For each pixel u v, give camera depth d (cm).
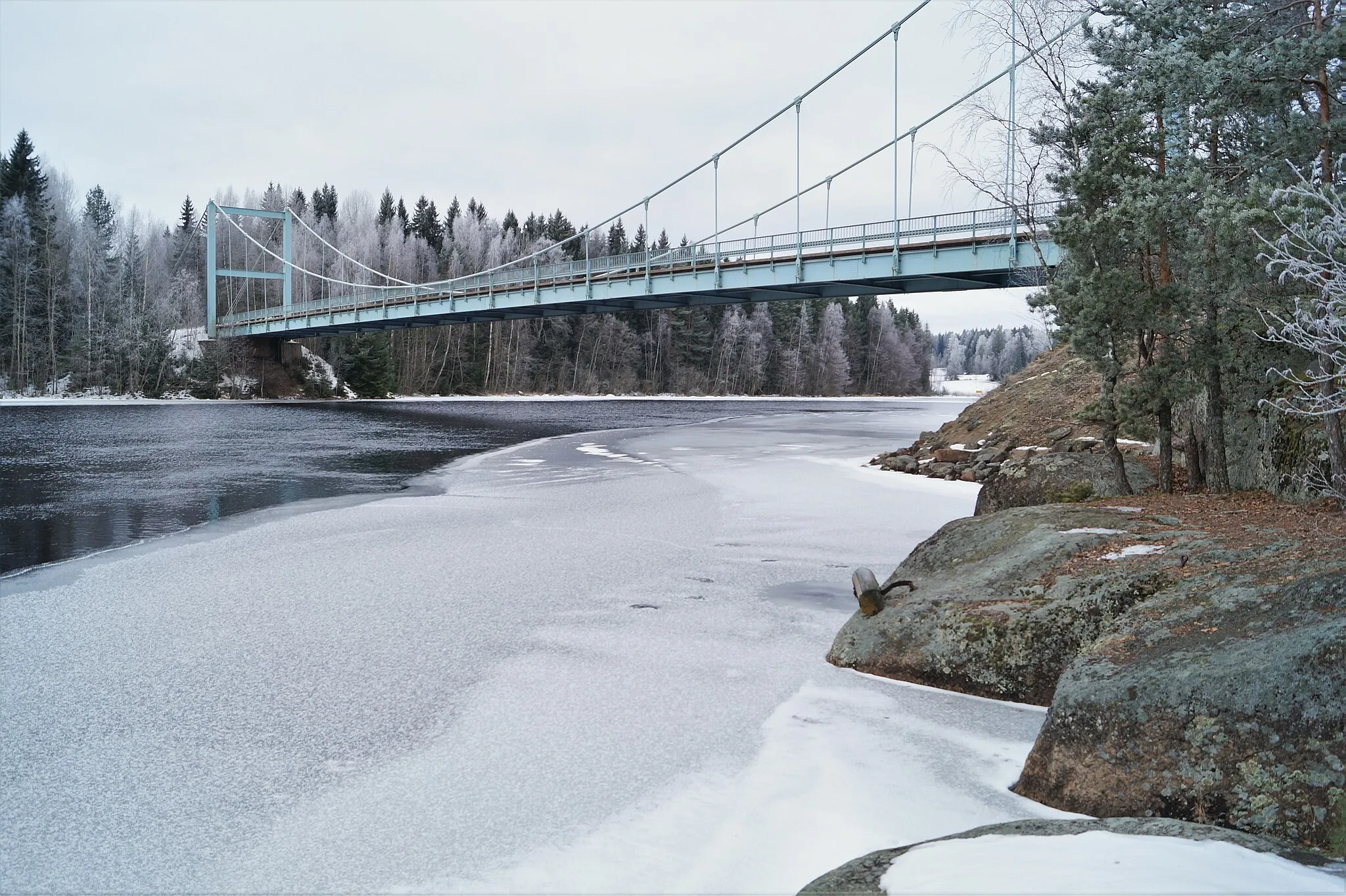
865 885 364
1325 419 912
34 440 3756
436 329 10012
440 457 3042
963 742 599
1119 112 1242
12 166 8362
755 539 1385
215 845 469
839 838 467
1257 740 452
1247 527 824
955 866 361
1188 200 1061
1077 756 500
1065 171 1557
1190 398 1273
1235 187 1123
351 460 2933
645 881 431
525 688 707
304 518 1625
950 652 709
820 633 866
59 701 680
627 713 654
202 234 12044
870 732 617
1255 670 469
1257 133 1086
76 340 7756
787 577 1110
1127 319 1161
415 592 1034
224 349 8425
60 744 599
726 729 623
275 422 5225
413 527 1507
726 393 11856
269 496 1981
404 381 9550
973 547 909
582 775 550
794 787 530
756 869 441
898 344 14375
